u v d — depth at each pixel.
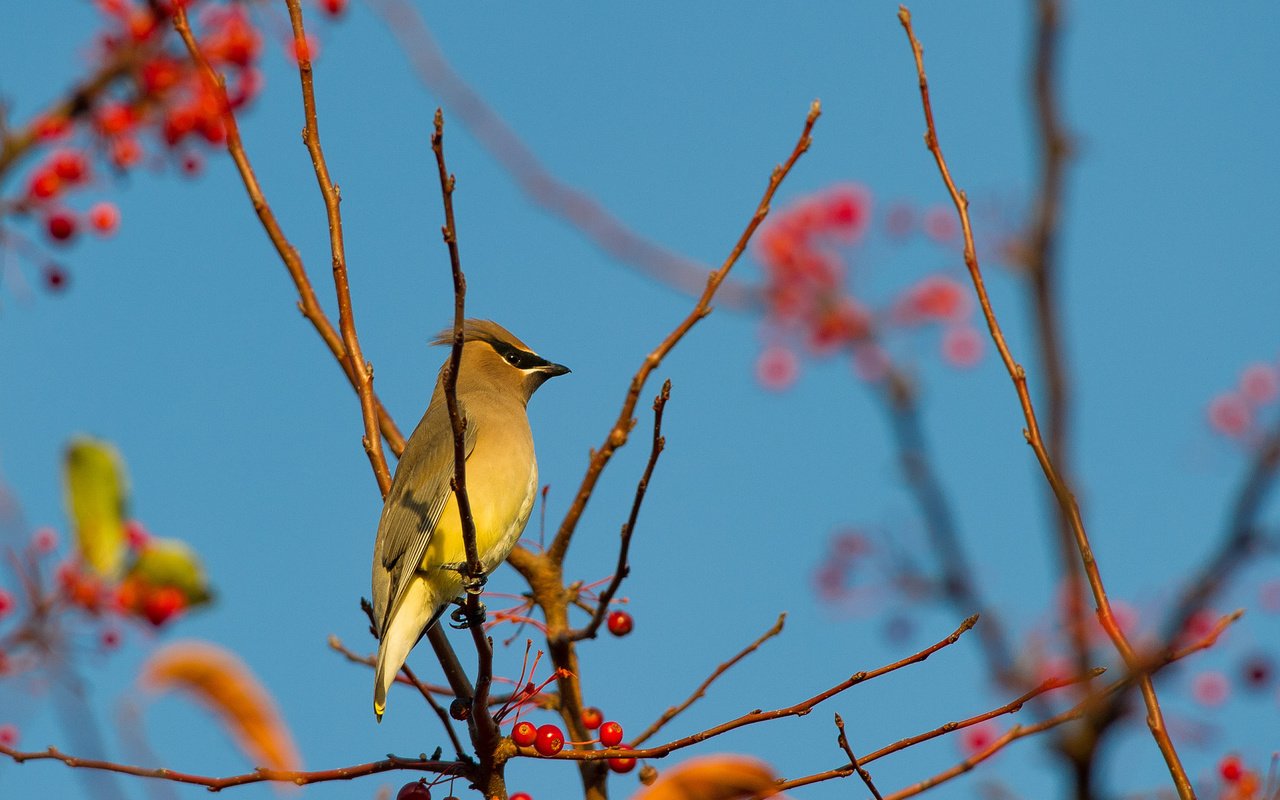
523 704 8.74
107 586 5.95
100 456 6.06
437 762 8.23
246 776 7.48
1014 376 7.36
